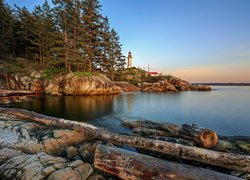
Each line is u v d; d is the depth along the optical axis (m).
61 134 5.65
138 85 51.06
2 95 19.06
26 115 7.97
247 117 13.77
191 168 2.99
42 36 32.25
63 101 19.80
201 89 52.97
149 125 9.65
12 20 33.44
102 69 41.25
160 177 2.93
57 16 30.38
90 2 31.23
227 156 3.84
